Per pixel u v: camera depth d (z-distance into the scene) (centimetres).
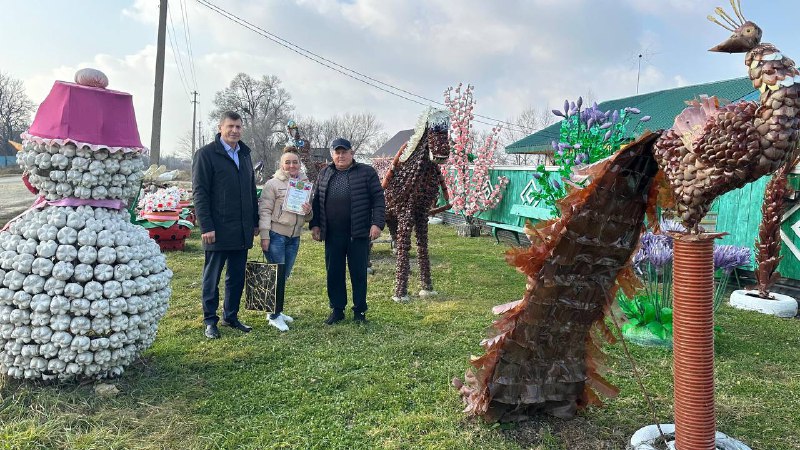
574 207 225
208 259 430
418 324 479
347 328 463
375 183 479
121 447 263
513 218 1077
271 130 4884
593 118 438
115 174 327
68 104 310
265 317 496
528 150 1655
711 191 197
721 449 238
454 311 523
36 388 309
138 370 351
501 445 273
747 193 641
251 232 443
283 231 473
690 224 209
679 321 216
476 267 770
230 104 5084
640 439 251
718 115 187
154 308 337
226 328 456
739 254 480
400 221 583
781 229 605
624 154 216
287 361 383
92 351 310
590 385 290
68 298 302
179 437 275
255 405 313
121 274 315
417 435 282
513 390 282
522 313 259
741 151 182
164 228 855
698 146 191
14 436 261
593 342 282
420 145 577
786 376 373
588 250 239
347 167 473
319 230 479
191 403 312
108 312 308
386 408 314
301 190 471
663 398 329
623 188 225
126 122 329
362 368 372
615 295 259
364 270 481
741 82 1317
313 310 523
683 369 216
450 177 1273
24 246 299
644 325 436
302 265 759
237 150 438
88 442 263
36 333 297
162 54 1498
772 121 177
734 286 655
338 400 322
